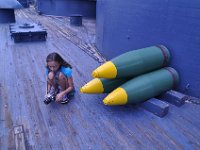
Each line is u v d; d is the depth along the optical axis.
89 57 5.76
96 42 6.78
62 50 6.33
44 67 4.95
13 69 4.79
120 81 3.37
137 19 4.21
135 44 4.41
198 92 3.66
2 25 9.77
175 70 3.75
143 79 3.25
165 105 3.17
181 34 3.57
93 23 11.27
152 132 2.88
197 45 3.45
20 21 11.05
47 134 2.78
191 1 3.33
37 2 13.94
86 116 3.17
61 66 3.31
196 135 2.85
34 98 3.61
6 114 3.15
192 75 3.64
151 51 3.52
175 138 2.78
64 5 12.98
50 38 7.74
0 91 3.81
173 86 3.65
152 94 3.27
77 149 2.56
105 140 2.71
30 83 4.14
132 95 3.06
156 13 3.84
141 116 3.20
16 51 6.08
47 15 13.53
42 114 3.18
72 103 3.49
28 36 7.01
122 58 3.17
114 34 4.99
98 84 3.22
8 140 2.63
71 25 10.49
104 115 3.21
